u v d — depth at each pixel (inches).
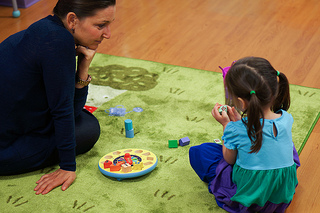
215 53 117.6
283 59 114.0
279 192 61.1
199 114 89.3
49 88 63.5
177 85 100.6
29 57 63.0
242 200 60.4
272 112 63.6
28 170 71.9
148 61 112.5
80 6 62.2
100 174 72.3
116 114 88.9
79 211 64.1
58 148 68.0
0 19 138.9
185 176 71.7
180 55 116.4
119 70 107.3
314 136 82.9
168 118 87.9
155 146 79.2
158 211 64.0
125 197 66.9
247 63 57.6
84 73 69.9
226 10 146.4
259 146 57.6
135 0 155.3
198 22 137.5
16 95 64.8
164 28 133.2
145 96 95.8
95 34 65.2
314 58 114.5
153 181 70.5
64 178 69.1
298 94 96.8
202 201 66.2
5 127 67.0
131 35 128.3
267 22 137.2
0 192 68.0
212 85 100.7
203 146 69.1
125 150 75.7
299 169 74.3
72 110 65.8
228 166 64.5
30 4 149.6
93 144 77.1
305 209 65.9
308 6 149.5
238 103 59.7
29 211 64.1
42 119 68.4
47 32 62.3
